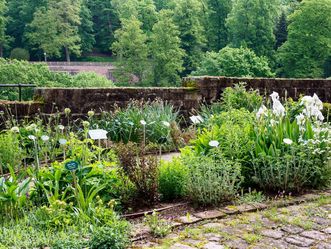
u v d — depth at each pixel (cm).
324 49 5022
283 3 7369
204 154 491
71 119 753
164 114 764
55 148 634
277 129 496
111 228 324
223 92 888
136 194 421
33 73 2948
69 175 399
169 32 5528
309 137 494
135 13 6881
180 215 397
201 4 6109
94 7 7406
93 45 7462
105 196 409
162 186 443
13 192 372
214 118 687
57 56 6756
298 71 5028
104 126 732
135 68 5709
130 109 769
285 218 380
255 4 5434
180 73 6025
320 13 4941
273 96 537
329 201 435
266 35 5522
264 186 469
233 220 379
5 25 6356
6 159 565
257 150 479
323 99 1091
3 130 641
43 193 396
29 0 6750
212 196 418
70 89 750
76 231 338
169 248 316
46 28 6419
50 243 320
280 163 464
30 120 711
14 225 354
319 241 332
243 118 638
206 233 347
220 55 4322
